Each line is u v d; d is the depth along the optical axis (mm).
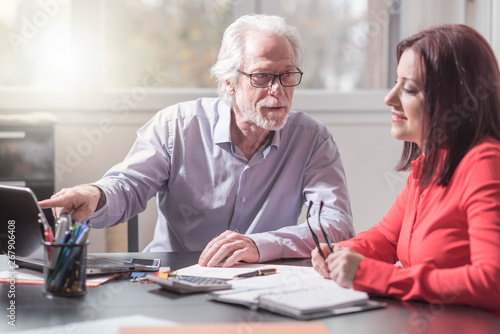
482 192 1025
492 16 2646
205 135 1738
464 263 1069
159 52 3107
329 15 3514
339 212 1595
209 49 3189
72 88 2553
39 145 2291
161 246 1806
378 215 2738
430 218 1113
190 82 3186
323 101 2689
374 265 1046
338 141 2703
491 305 965
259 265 1298
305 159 1737
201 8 3145
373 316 915
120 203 1574
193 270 1232
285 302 924
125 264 1231
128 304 972
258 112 1601
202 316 903
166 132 1753
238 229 1731
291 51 1622
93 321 878
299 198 1756
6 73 2617
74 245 1011
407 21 2787
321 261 1163
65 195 1358
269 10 2670
